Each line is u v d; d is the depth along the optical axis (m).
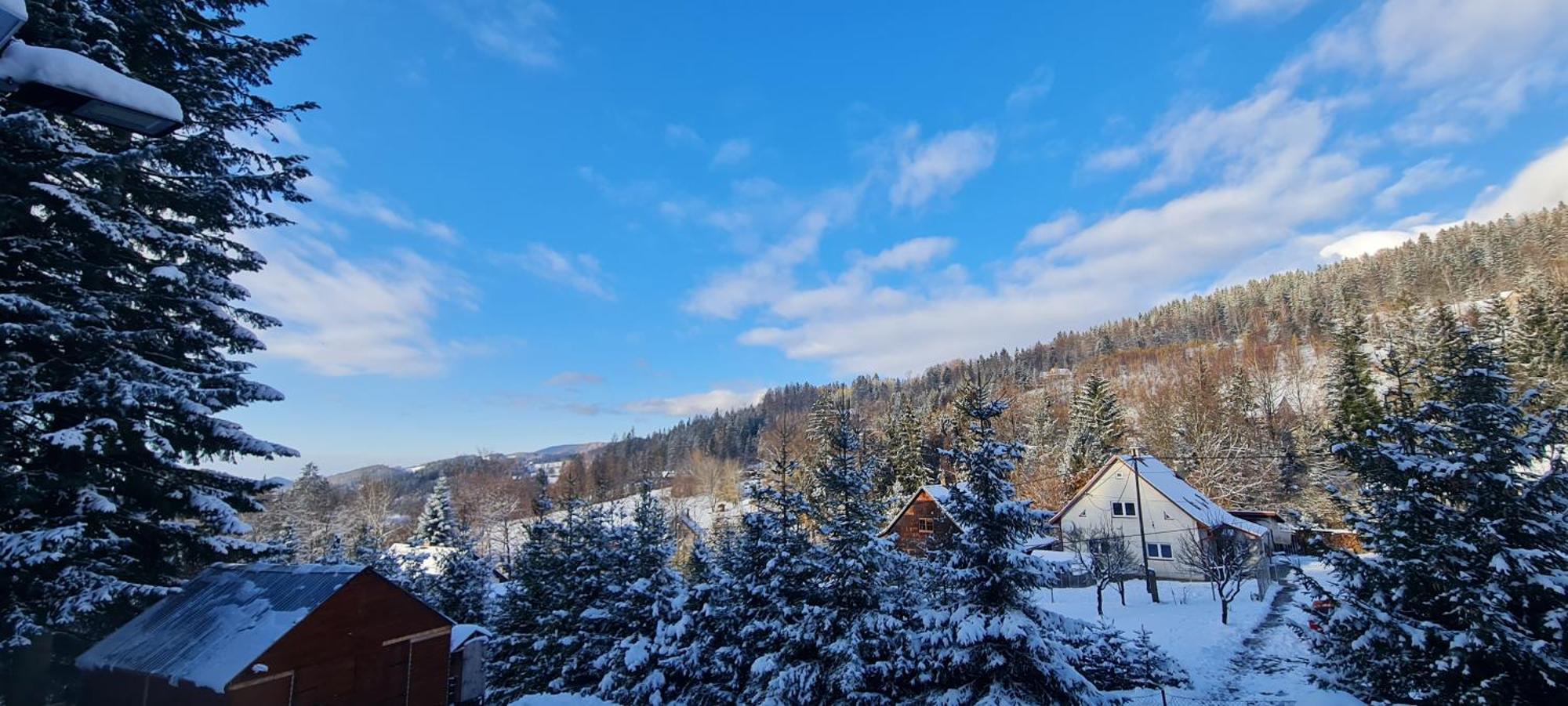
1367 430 12.45
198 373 12.61
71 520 11.23
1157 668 18.11
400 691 15.30
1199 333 149.75
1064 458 63.31
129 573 12.66
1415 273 120.00
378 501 78.44
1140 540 42.72
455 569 32.59
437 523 58.72
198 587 14.66
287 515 59.00
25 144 10.99
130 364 11.61
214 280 13.18
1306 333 110.69
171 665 12.29
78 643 13.53
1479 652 9.95
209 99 13.20
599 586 23.34
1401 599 11.04
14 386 10.99
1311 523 12.77
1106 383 72.50
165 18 13.20
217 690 11.59
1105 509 44.53
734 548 21.28
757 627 16.42
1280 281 165.00
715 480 93.44
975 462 12.15
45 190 10.65
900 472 59.41
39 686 11.38
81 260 11.90
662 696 18.36
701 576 21.17
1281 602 32.47
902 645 13.80
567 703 19.09
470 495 91.44
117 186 12.40
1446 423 11.70
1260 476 56.16
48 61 4.11
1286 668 21.45
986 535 11.82
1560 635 9.62
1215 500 55.25
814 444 39.44
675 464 136.00
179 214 13.76
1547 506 10.58
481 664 20.97
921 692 12.91
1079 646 14.98
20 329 10.42
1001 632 10.86
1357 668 11.38
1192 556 37.16
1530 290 55.44
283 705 12.75
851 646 13.95
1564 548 10.24
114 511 11.73
